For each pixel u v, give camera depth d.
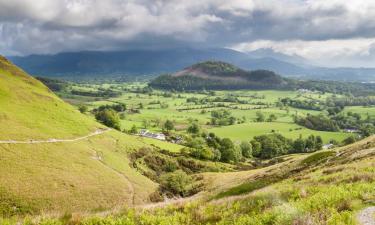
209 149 156.50
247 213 16.89
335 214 13.85
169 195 80.94
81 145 98.31
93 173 78.75
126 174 89.62
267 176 57.09
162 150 143.75
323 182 24.56
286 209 14.54
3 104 102.31
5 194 54.97
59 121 112.56
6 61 145.50
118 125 186.38
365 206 15.42
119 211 18.27
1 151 69.69
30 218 16.91
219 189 54.50
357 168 29.12
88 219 16.31
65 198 62.00
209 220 16.58
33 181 62.56
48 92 139.12
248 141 197.38
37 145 82.00
